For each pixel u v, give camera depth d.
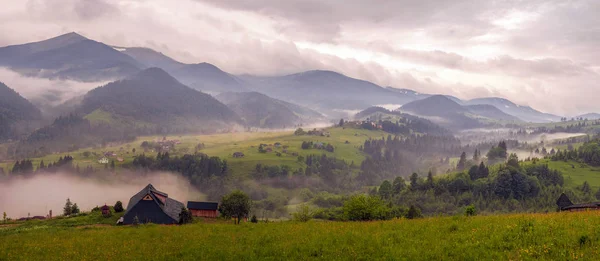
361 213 83.06
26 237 46.31
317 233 35.62
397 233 32.88
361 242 30.80
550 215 34.91
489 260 24.22
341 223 42.44
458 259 25.05
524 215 37.12
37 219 95.88
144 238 40.56
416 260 25.58
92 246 37.88
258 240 34.53
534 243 25.98
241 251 31.20
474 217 38.47
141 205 91.06
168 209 97.06
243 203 102.81
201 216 106.25
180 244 35.62
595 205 93.44
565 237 25.98
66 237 44.78
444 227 33.41
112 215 93.31
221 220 101.25
